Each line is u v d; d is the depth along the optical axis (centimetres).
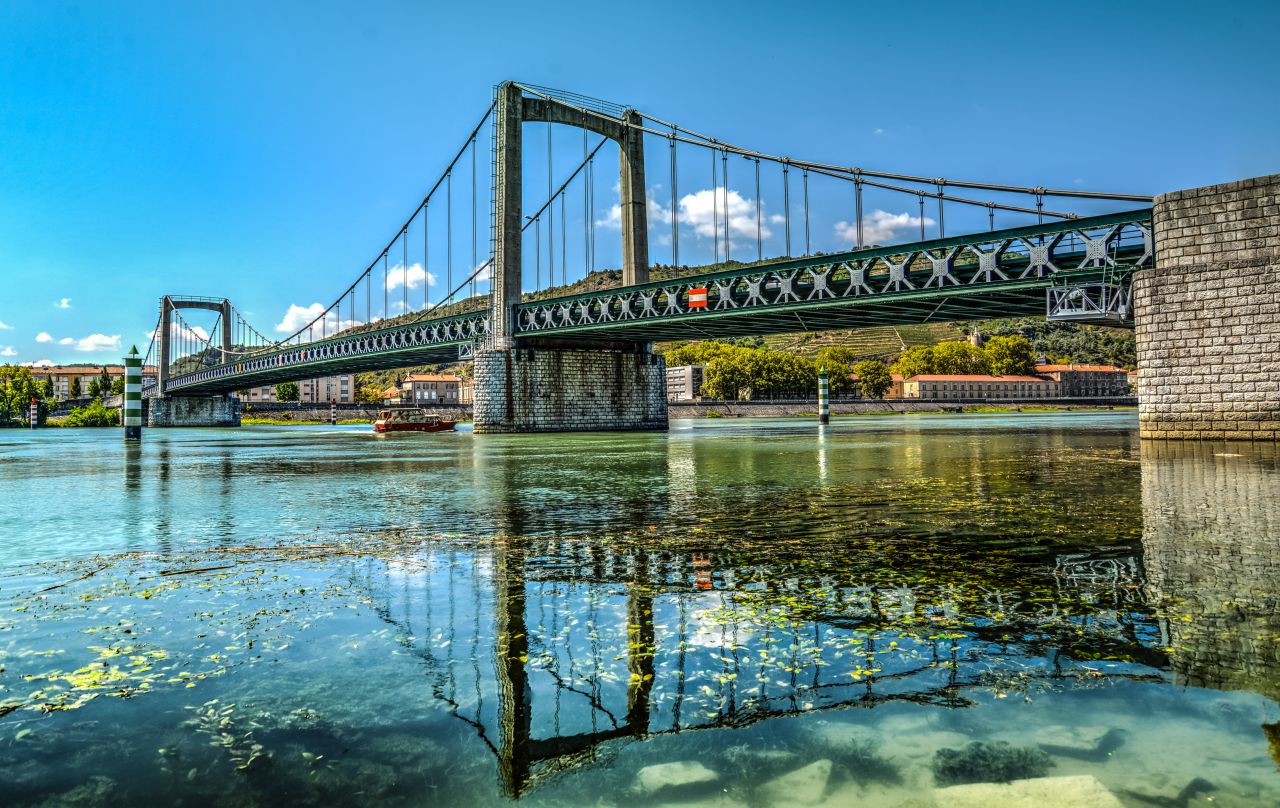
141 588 731
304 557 877
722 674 473
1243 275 2780
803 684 454
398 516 1229
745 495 1441
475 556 866
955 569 759
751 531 1012
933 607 617
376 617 614
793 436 4572
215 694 453
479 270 6575
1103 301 3288
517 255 6009
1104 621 568
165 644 550
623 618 602
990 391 19125
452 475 2055
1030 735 379
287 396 18438
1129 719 396
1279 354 2711
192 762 366
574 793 330
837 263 4266
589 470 2148
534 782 341
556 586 714
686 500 1383
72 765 364
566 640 547
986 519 1084
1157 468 1862
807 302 4353
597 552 878
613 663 496
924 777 337
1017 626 560
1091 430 4941
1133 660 484
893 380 19250
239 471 2350
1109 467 1923
